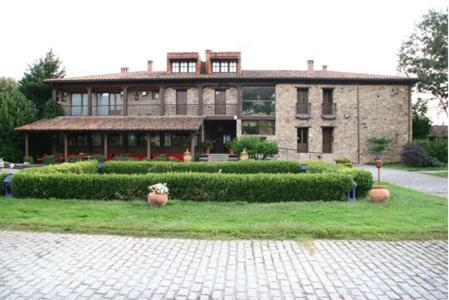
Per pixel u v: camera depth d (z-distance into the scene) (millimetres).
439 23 30344
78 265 4727
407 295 3824
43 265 4723
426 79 31312
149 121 24750
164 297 3754
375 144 25531
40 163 24594
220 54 27078
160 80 25969
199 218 7215
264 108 26469
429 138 34719
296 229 6250
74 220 6945
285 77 25469
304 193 9180
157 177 9312
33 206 8297
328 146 26516
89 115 26531
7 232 6348
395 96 26281
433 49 30656
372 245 5637
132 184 9281
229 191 9141
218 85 26250
